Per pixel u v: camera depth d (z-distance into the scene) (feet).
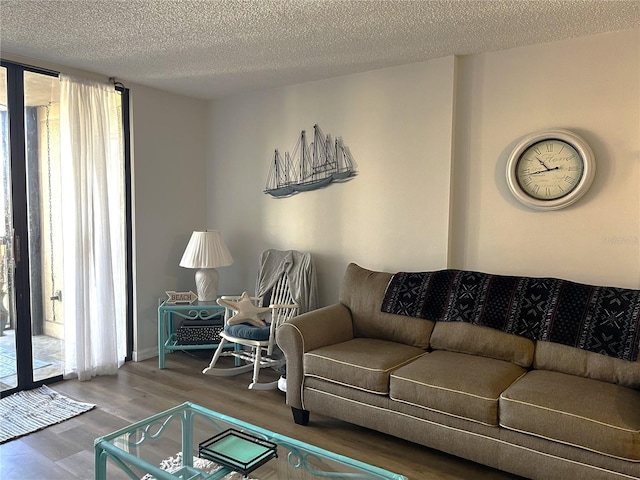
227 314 12.85
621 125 9.30
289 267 13.07
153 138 13.85
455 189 11.17
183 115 14.71
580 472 6.92
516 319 9.12
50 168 11.74
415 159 11.46
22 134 11.19
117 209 13.00
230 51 10.59
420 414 8.32
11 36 9.67
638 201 9.18
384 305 10.62
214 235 13.50
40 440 9.15
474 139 10.89
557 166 9.77
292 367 9.75
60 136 11.74
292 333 9.73
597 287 8.76
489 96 10.67
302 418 9.80
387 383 8.66
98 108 12.20
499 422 7.58
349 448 8.89
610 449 6.64
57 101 11.78
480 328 9.45
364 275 11.39
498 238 10.69
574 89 9.73
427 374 8.34
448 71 10.87
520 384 7.84
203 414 7.73
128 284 13.66
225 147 15.11
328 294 13.15
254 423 9.84
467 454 7.89
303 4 8.13
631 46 9.16
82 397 11.05
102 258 12.37
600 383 7.94
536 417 7.18
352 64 11.51
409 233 11.65
